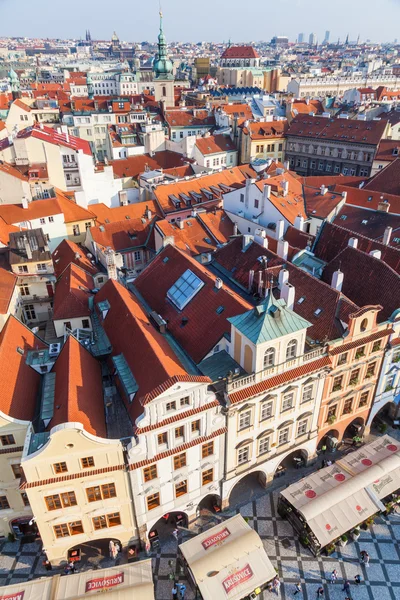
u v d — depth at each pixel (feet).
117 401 140.97
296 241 230.89
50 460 118.52
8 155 310.86
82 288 197.47
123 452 123.13
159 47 592.60
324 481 152.66
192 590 135.44
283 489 160.45
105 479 126.00
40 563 141.90
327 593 135.13
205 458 140.15
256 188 262.06
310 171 468.75
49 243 268.82
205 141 431.02
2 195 289.33
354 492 148.77
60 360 147.43
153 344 139.13
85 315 184.24
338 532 139.85
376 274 176.76
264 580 128.06
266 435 148.77
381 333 159.43
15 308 207.82
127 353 146.10
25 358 150.92
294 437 160.25
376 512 146.30
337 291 162.40
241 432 142.41
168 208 297.94
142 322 155.12
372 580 138.41
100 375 149.69
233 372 141.28
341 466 157.89
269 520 154.61
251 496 162.40
